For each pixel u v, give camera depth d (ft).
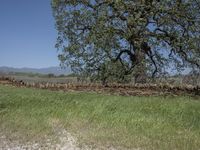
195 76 83.76
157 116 45.73
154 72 86.79
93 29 84.33
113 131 38.34
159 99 56.44
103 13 84.33
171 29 84.58
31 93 58.95
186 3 83.35
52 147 32.68
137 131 38.63
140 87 71.15
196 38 83.87
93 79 87.40
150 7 82.99
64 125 40.55
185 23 85.05
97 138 35.47
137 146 33.45
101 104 50.67
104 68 86.53
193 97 63.72
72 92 63.52
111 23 84.33
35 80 76.59
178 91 70.44
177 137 36.99
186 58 85.20
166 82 82.23
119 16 84.53
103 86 70.79
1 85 70.33
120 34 84.07
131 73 84.99
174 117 45.73
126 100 54.60
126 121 42.57
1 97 53.67
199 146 33.88
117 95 62.34
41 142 34.09
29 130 38.09
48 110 47.03
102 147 32.94
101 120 42.93
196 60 84.12
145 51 86.58
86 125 40.78
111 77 87.56
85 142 34.22
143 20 82.07
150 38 84.38
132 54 87.76
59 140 34.73
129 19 81.61
